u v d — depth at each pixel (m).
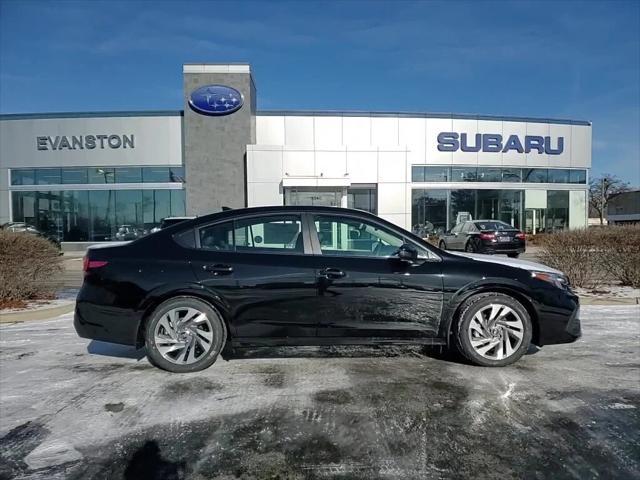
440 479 2.75
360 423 3.48
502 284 4.68
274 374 4.55
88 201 26.27
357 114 26.38
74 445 3.17
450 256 4.85
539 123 28.61
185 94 24.64
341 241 4.78
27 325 6.91
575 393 4.07
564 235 9.99
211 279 4.54
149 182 26.03
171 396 4.01
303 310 4.57
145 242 4.72
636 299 8.34
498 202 28.16
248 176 23.14
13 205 26.48
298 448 3.12
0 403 3.90
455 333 4.75
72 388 4.23
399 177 23.72
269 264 4.60
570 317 4.76
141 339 4.66
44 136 26.20
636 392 4.11
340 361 4.95
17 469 2.87
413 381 4.35
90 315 4.56
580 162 29.38
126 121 25.98
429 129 27.08
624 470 2.85
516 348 4.72
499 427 3.42
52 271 8.79
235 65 24.69
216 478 2.77
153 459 2.99
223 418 3.58
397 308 4.63
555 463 2.93
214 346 4.57
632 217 64.81
